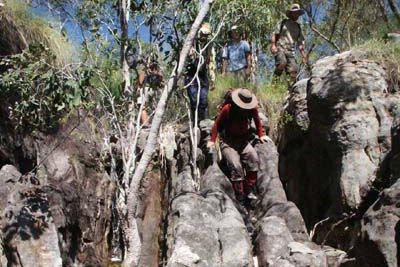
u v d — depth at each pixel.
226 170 9.53
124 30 8.54
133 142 8.30
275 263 7.36
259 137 9.53
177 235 7.60
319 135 9.58
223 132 9.47
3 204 8.03
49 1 9.26
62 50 10.06
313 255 7.39
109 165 9.89
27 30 9.98
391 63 9.87
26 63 8.39
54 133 9.59
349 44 14.88
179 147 10.20
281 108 11.41
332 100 9.34
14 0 9.95
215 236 7.76
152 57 8.91
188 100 10.56
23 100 8.27
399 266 6.62
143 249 9.29
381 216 7.09
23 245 7.68
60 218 8.59
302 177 10.16
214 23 9.93
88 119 9.84
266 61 14.00
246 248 7.59
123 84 8.73
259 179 9.59
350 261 7.46
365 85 9.34
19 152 9.38
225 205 8.34
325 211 9.59
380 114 9.09
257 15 9.99
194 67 10.13
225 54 12.16
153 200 9.75
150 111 9.95
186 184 9.23
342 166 8.94
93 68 8.36
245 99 9.30
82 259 8.98
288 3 12.94
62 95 8.04
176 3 8.64
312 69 10.14
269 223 8.05
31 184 8.38
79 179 9.42
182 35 8.66
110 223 9.59
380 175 8.34
